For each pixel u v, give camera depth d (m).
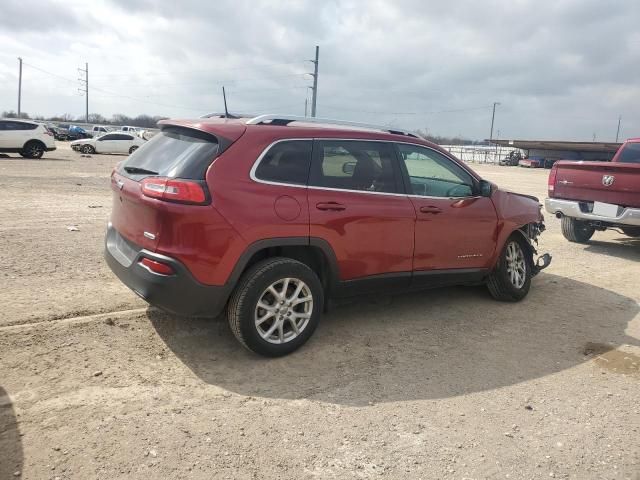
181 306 3.75
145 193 3.72
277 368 3.96
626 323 5.32
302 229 4.05
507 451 3.08
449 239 5.04
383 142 4.75
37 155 24.08
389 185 4.68
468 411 3.50
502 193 5.68
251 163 3.91
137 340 4.24
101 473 2.67
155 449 2.89
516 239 5.86
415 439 3.15
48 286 5.31
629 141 9.60
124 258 4.04
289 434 3.12
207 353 4.12
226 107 4.78
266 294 4.03
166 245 3.64
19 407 3.19
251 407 3.39
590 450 3.13
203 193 3.66
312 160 4.23
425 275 4.95
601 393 3.83
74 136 56.69
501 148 79.88
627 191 8.02
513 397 3.72
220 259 3.72
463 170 5.36
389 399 3.59
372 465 2.89
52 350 3.95
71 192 12.74
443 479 2.80
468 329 4.96
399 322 5.06
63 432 2.98
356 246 4.39
